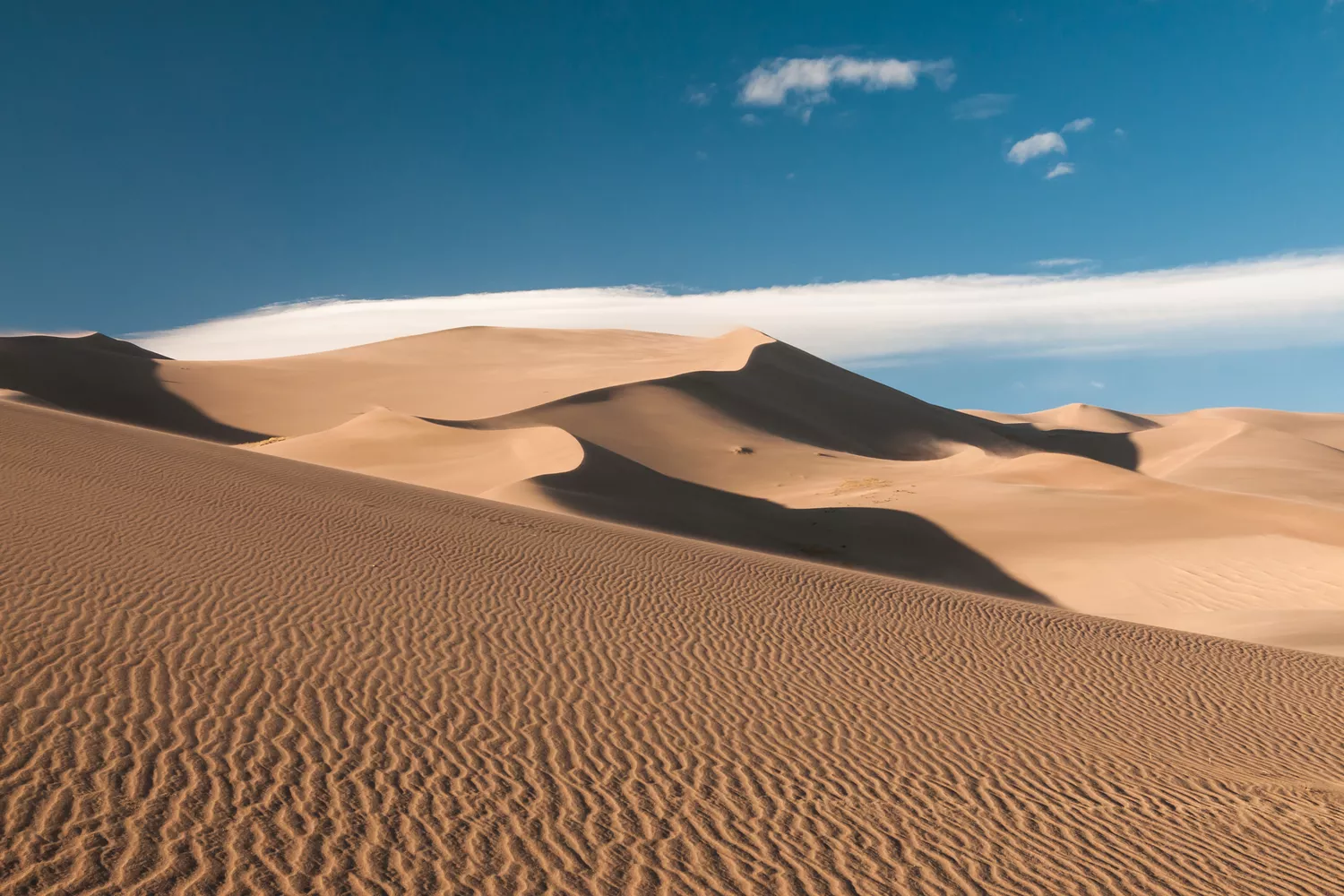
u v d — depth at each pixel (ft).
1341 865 25.00
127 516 52.37
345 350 365.40
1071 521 121.29
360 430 189.57
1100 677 45.93
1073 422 473.67
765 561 70.79
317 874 19.58
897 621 53.78
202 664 31.01
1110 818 27.27
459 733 28.53
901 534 123.85
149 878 18.60
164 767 23.40
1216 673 49.32
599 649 40.50
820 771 29.12
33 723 24.67
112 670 29.19
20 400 185.16
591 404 239.50
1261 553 101.45
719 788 26.86
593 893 20.18
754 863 22.43
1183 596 94.27
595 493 135.95
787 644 45.55
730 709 34.45
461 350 357.82
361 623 38.99
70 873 18.40
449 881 19.99
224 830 20.88
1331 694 47.14
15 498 51.90
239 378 296.71
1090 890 22.52
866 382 347.97
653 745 29.66
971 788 28.94
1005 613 59.77
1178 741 36.88
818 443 264.72
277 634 35.47
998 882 22.59
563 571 56.44
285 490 70.90
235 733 26.05
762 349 322.96
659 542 73.72
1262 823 27.73
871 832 24.85
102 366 278.67
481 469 156.97
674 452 219.41
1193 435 360.89
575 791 25.43
